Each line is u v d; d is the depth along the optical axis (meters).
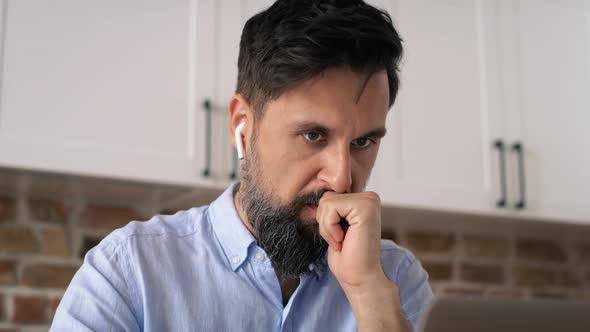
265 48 0.92
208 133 1.76
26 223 1.87
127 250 0.99
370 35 0.88
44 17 1.62
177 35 1.77
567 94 2.32
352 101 0.88
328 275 1.05
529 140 2.22
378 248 0.89
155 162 1.69
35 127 1.57
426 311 0.53
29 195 1.89
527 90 2.25
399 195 1.99
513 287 2.55
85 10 1.67
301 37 0.87
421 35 2.11
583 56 2.38
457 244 2.48
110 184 1.76
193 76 1.77
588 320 0.53
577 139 2.30
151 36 1.73
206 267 1.01
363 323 0.86
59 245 1.90
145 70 1.71
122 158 1.65
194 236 1.04
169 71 1.74
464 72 2.16
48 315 1.86
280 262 0.96
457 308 0.53
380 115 0.91
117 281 0.96
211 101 1.78
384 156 1.98
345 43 0.87
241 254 1.01
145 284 0.97
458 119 2.12
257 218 0.96
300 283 1.02
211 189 1.79
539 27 2.32
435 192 2.04
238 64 1.03
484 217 2.19
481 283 2.50
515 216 2.16
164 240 1.02
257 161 0.96
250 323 0.99
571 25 2.38
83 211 1.95
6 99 1.55
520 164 2.19
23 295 1.84
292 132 0.90
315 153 0.91
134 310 0.96
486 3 2.24
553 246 2.67
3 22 1.57
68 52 1.63
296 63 0.87
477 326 0.52
